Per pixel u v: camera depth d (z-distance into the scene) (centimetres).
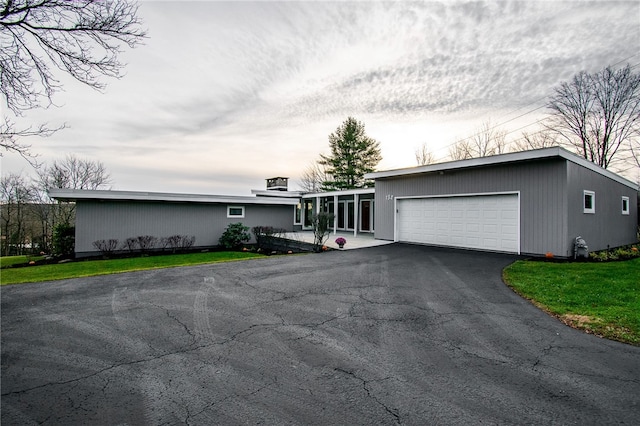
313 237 1564
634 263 900
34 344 365
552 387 270
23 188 2428
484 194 1084
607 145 2062
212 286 643
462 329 407
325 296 567
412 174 1310
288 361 320
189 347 355
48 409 240
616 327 407
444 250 1127
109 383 279
